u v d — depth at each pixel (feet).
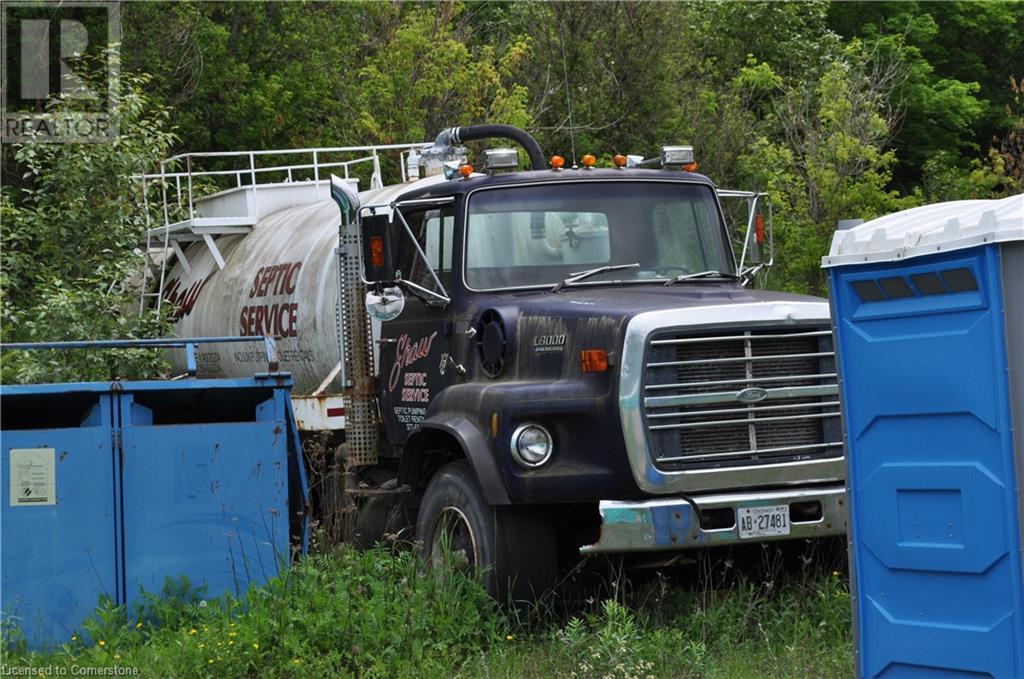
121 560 48.70
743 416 46.96
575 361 47.50
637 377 45.68
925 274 35.37
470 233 53.57
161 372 80.23
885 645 36.68
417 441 52.39
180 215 89.97
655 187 55.77
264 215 83.61
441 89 155.63
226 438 50.03
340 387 67.82
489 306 51.67
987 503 33.96
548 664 43.73
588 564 51.67
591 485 46.42
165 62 148.05
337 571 49.01
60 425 54.29
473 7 194.39
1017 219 33.35
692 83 174.70
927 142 212.64
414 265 56.24
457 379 52.80
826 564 52.19
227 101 156.97
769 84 175.32
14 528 47.78
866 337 37.22
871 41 209.56
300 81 162.09
